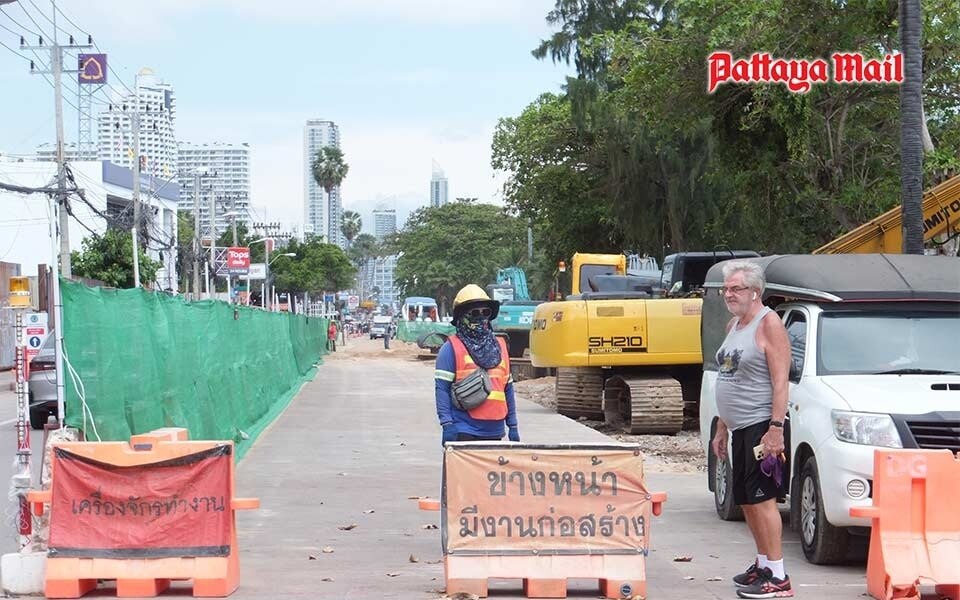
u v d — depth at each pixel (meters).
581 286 35.19
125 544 7.87
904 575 7.66
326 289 113.31
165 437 8.18
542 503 7.98
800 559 9.34
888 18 25.22
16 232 62.41
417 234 129.75
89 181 62.00
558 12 50.25
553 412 24.30
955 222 19.09
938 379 9.20
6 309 49.75
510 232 125.50
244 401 19.62
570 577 7.86
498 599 7.84
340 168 134.38
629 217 46.41
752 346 7.91
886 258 10.34
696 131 41.22
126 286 53.78
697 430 21.67
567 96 48.31
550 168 52.78
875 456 7.91
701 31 27.41
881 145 29.67
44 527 8.08
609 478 8.02
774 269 10.50
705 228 43.53
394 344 91.94
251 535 10.43
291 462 16.03
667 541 10.16
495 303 8.55
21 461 8.12
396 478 14.37
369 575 8.65
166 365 12.98
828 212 30.72
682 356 20.80
